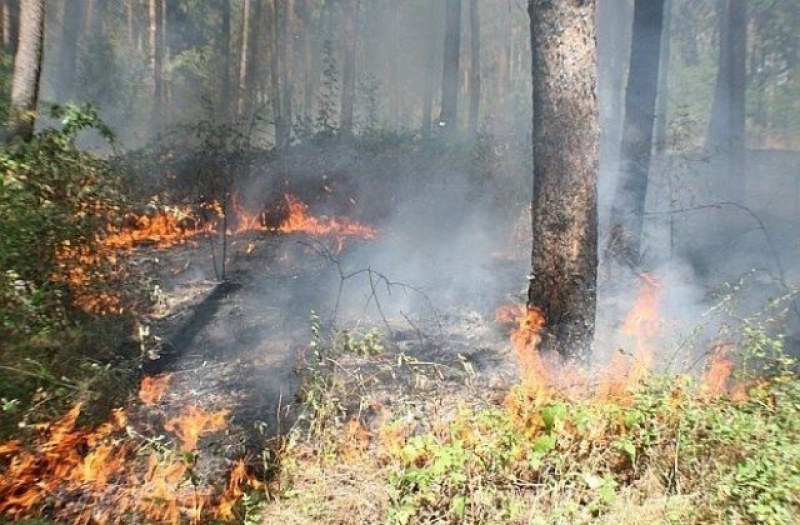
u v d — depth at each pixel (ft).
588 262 15.60
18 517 11.69
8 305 14.40
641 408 12.49
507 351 18.21
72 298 18.39
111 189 20.39
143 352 16.46
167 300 22.27
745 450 11.73
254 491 12.34
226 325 20.56
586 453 12.26
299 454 13.20
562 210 15.49
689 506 11.20
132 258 26.73
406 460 12.03
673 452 12.07
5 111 23.24
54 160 18.39
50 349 14.98
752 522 10.81
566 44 15.12
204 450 13.67
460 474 11.50
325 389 14.66
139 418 14.89
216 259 28.22
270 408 15.39
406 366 17.33
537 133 15.74
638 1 24.36
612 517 11.08
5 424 12.77
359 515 11.53
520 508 11.36
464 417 13.11
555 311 15.67
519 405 13.32
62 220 17.65
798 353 16.99
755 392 13.23
